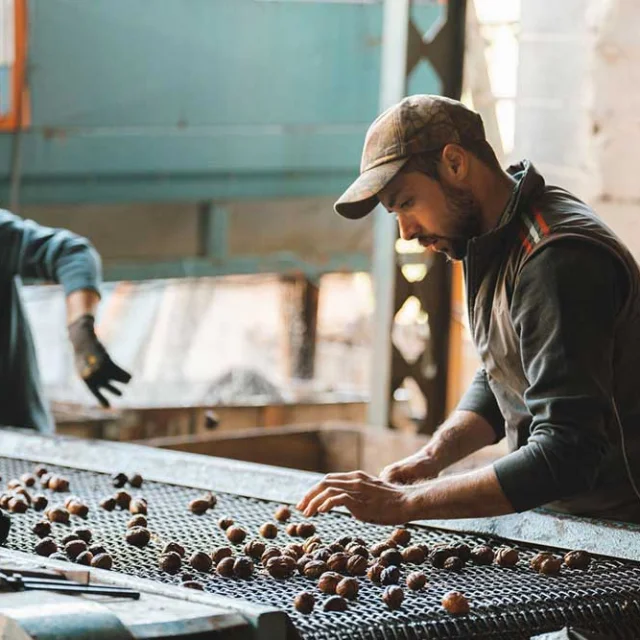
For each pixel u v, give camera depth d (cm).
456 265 798
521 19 705
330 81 1193
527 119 709
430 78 1162
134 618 219
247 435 639
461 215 319
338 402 826
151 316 1302
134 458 413
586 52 679
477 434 373
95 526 345
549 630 270
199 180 1152
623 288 312
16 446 438
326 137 1198
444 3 757
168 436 743
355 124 1209
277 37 1168
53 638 205
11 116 1059
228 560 297
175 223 1155
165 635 215
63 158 1087
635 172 675
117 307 1307
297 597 268
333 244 1234
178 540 332
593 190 681
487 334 335
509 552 312
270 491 378
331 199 1218
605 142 676
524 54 705
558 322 300
